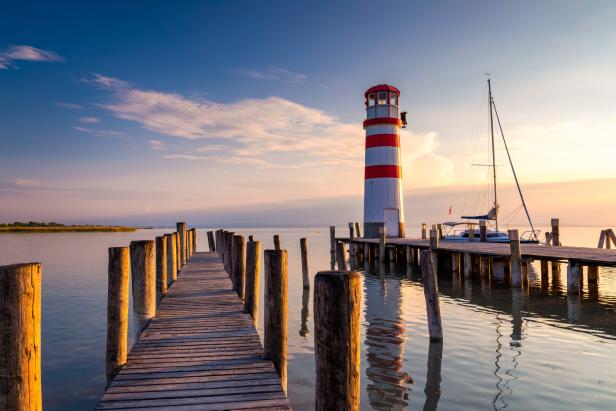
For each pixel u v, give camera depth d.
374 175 31.59
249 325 8.20
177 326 8.12
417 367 8.26
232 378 5.59
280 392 5.15
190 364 6.11
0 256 35.47
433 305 9.95
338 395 2.74
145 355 6.49
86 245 53.03
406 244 24.95
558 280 18.45
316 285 2.87
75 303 15.54
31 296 2.94
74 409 7.07
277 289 6.29
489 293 16.59
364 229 32.25
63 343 10.56
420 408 6.54
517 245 16.50
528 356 8.80
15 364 2.86
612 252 16.98
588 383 7.36
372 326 11.51
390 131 31.38
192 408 4.68
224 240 18.03
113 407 4.70
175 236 15.16
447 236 31.77
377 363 8.52
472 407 6.53
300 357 9.34
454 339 10.10
